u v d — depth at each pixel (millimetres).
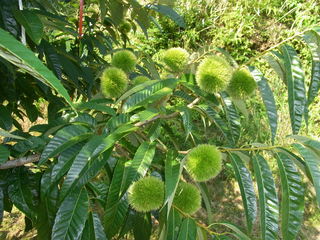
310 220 1255
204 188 580
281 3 2062
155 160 532
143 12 818
